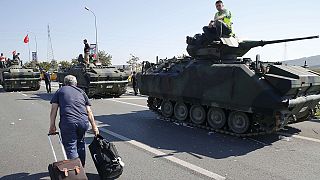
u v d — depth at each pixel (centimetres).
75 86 545
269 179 551
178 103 1088
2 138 865
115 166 524
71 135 503
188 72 1012
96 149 534
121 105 1589
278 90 794
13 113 1334
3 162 653
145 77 1219
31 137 874
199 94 975
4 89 2741
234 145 791
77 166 467
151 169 604
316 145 786
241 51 1057
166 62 1201
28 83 2633
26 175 578
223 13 1017
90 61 2167
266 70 845
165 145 788
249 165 630
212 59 1020
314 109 966
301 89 821
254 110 824
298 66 977
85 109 528
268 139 854
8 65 2822
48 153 717
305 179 551
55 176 458
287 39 988
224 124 923
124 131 953
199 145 790
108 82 1928
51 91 2591
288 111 798
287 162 649
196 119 1017
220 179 550
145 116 1239
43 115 1272
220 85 906
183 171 592
